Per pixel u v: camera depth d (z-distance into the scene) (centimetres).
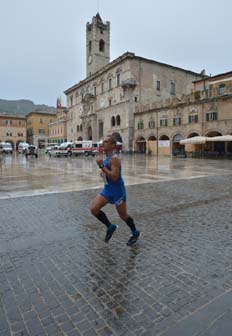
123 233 525
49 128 9006
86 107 6275
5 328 254
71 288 324
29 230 543
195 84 4334
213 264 388
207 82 4125
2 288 325
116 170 423
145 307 285
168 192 966
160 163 2539
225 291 314
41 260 404
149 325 255
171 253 428
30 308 285
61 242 477
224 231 533
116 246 458
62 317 269
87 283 336
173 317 267
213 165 2277
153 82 5059
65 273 363
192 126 3809
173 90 5356
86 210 702
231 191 984
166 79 5241
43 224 583
